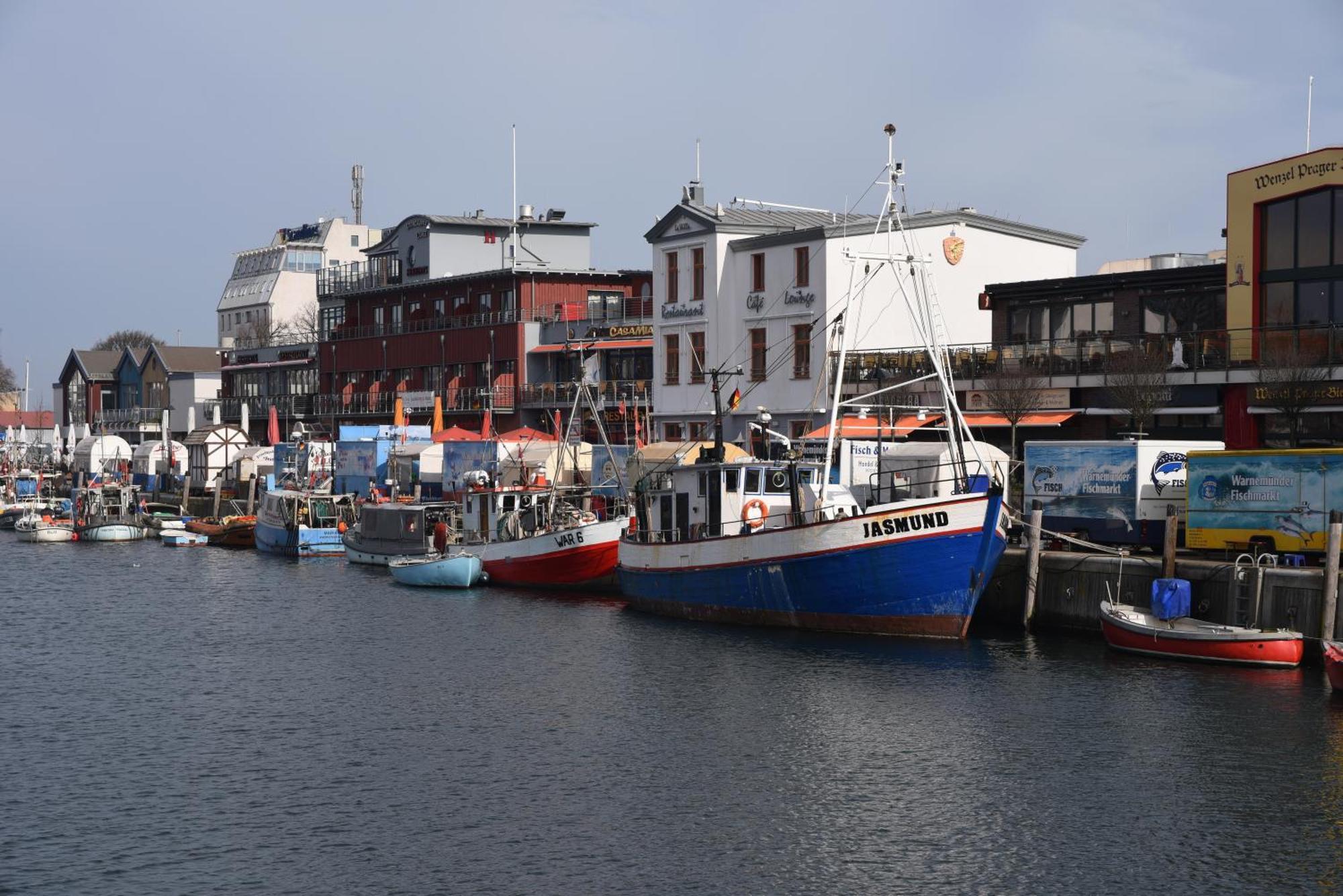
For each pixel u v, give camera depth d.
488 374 97.12
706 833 28.69
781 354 71.56
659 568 51.97
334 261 186.62
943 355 49.88
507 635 49.88
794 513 46.56
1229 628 39.81
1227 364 52.75
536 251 115.69
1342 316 51.97
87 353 175.00
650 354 90.50
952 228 72.44
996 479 44.22
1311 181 52.06
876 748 33.94
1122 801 30.05
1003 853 27.45
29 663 46.53
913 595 43.72
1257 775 31.34
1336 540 38.00
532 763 33.44
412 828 29.16
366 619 54.50
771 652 44.12
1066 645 42.84
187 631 52.69
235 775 32.97
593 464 70.81
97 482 105.75
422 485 83.75
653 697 39.22
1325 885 25.97
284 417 128.88
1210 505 42.22
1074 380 57.19
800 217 77.50
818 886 26.05
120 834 29.03
